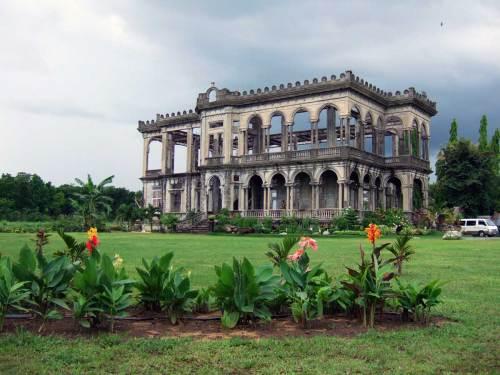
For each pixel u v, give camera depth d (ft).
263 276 30.45
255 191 205.36
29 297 29.84
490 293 42.34
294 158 184.14
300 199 190.49
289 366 22.39
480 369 22.57
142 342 25.43
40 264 30.12
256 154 194.08
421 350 25.05
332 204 183.62
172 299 29.53
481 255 81.00
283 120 190.39
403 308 31.07
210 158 203.41
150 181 243.81
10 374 20.90
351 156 172.45
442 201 208.33
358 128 185.57
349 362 23.03
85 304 27.12
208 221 187.52
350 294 31.12
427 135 208.03
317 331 28.68
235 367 22.26
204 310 32.78
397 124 202.18
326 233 153.99
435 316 33.01
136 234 165.78
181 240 120.67
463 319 31.99
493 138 266.57
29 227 187.32
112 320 27.53
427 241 127.85
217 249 88.58
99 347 24.58
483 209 211.00
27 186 356.18
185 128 229.25
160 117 238.89
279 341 26.14
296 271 31.30
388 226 162.61
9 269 28.71
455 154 207.00
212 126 207.62
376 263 30.35
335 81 175.94
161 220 192.44
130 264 62.08
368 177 186.60
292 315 31.99
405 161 189.78
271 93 190.70
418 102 195.52
